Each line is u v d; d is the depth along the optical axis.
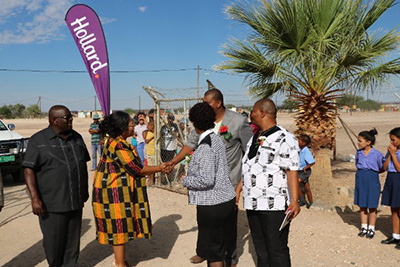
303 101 6.44
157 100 7.49
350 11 6.14
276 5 6.04
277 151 2.76
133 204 3.44
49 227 3.22
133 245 4.36
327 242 4.41
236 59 6.77
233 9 6.50
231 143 3.64
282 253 2.80
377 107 62.44
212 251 3.05
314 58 6.16
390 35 6.04
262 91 7.38
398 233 4.31
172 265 3.82
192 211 5.77
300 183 6.04
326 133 6.27
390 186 4.29
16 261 3.89
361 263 3.82
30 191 3.09
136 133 9.11
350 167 9.90
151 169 3.45
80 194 3.38
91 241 4.49
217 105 3.65
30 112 70.25
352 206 5.96
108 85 7.28
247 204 2.89
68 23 7.23
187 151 3.77
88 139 20.00
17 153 7.52
